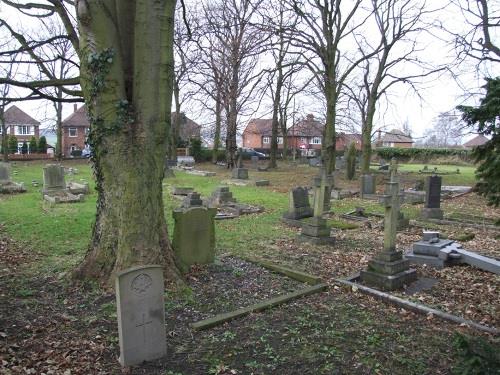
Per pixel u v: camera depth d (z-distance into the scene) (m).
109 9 6.56
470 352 3.74
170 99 7.08
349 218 14.38
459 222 13.81
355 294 6.96
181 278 7.04
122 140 6.72
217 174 31.55
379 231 12.42
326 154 22.47
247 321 5.72
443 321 5.89
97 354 4.77
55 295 6.45
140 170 6.77
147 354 4.64
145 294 4.59
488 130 4.97
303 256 9.40
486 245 10.88
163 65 6.84
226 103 33.09
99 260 6.90
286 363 4.61
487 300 6.89
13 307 6.00
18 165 36.25
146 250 6.77
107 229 6.89
